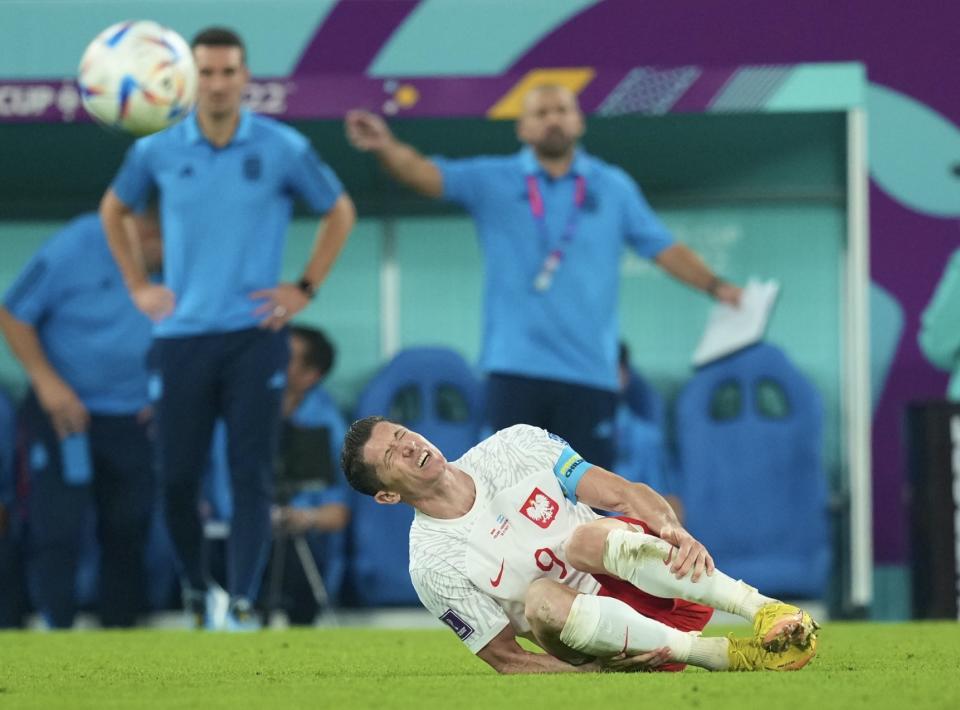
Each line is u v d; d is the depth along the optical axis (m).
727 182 36.34
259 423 26.73
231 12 36.28
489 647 14.05
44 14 35.66
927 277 36.72
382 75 35.47
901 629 24.44
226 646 21.78
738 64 37.06
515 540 13.98
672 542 13.34
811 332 36.12
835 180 36.19
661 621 13.89
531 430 14.41
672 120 36.31
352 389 36.25
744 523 34.94
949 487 30.62
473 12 36.69
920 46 37.09
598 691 12.00
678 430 35.31
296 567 33.00
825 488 35.03
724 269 36.28
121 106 23.80
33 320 34.31
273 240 27.98
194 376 26.98
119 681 14.75
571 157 32.88
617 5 36.94
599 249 32.66
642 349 35.91
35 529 33.97
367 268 36.38
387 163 32.78
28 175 36.41
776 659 13.22
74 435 34.09
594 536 13.34
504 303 32.50
